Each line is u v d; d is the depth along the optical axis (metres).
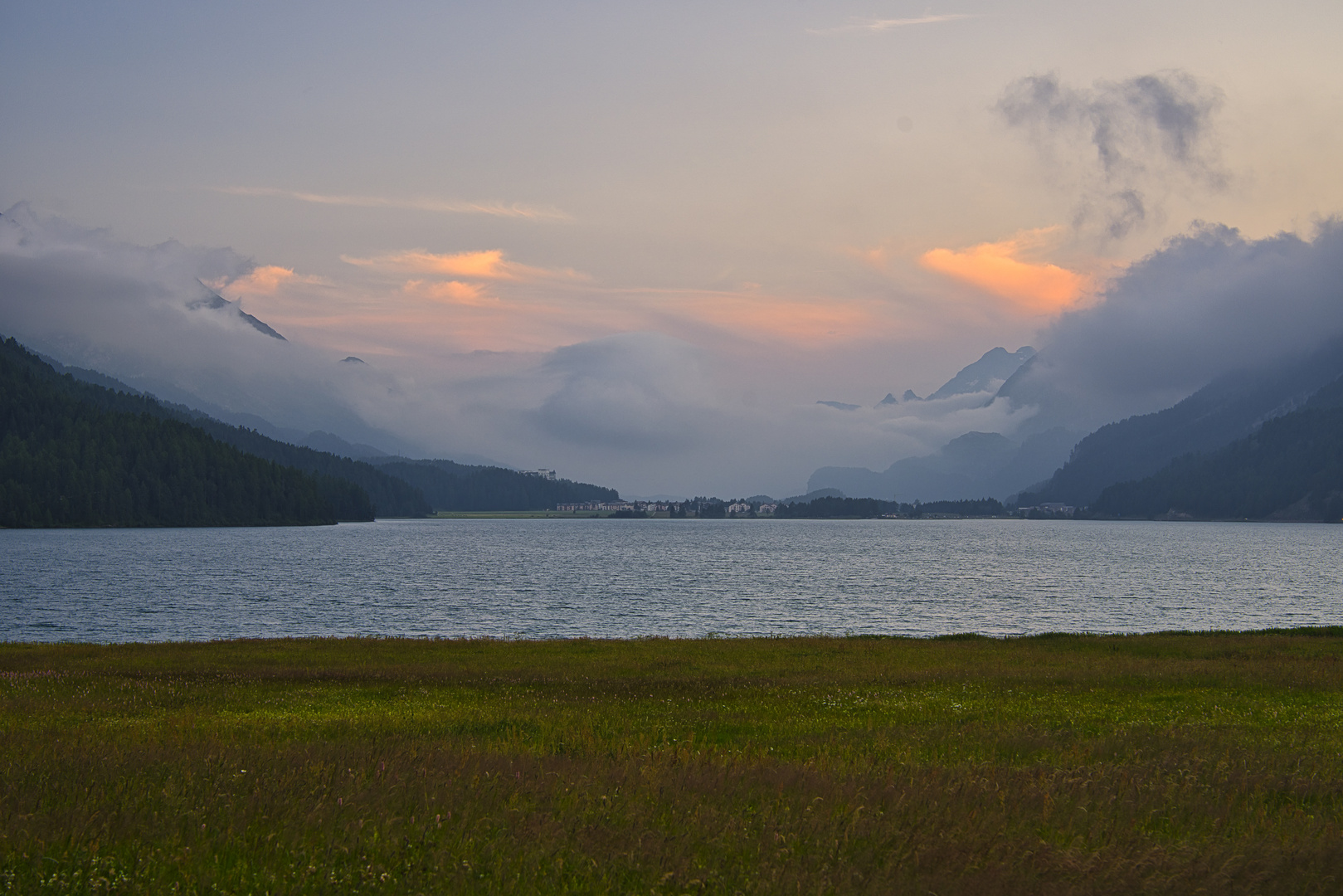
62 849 9.75
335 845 9.91
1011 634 66.69
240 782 12.52
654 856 9.72
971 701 24.58
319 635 62.59
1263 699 24.77
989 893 9.09
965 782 13.03
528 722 20.20
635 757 14.86
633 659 37.03
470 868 9.29
